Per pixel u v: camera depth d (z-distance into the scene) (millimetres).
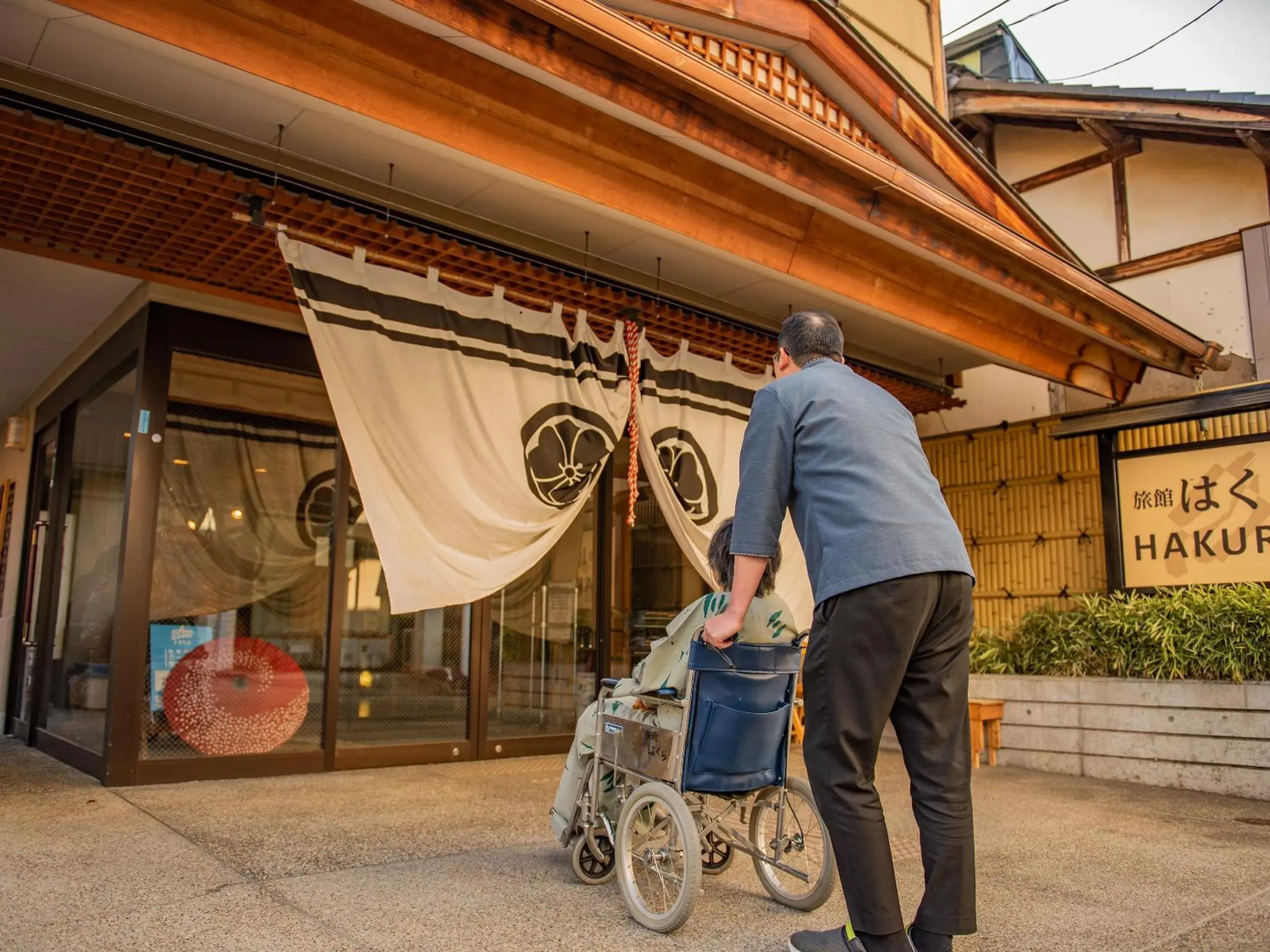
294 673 4910
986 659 6445
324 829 3535
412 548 4250
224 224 3979
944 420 8688
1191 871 3195
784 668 2625
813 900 2617
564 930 2449
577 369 5016
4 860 3000
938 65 7160
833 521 2055
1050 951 2350
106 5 2564
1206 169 7652
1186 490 6645
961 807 2020
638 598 6426
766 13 4414
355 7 2992
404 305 4352
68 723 5195
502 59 3129
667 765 2568
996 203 5945
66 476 5883
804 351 2449
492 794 4336
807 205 4566
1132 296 7961
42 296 4961
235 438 4875
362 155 3895
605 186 3830
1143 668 5562
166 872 2881
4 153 3412
